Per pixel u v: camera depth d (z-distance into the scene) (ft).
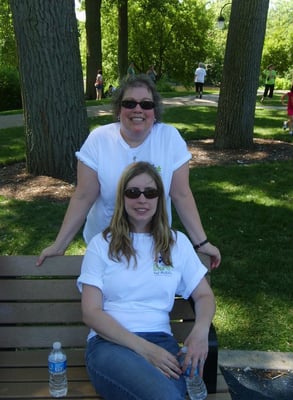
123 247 7.69
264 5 28.91
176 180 8.46
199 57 111.86
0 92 63.10
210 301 7.91
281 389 9.68
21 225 17.67
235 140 30.53
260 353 10.61
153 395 6.65
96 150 8.23
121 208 7.75
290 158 28.35
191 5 106.73
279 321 11.83
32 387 7.69
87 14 69.97
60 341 8.59
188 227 8.70
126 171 7.72
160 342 7.64
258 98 69.36
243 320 11.85
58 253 8.46
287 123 36.96
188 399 7.53
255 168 25.66
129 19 104.17
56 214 18.74
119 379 6.92
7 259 8.46
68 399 7.45
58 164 23.27
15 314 8.55
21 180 23.22
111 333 7.32
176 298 8.67
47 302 8.57
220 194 21.35
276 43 121.19
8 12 82.64
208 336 7.61
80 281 7.78
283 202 20.47
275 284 13.53
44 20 21.61
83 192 8.42
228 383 9.78
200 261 8.17
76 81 22.84
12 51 91.25
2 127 40.63
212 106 54.44
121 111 8.12
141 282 7.68
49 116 22.76
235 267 14.48
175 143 8.38
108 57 109.29
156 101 8.24
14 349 8.87
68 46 22.29
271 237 16.79
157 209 7.81
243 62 29.07
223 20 78.69
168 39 108.06
